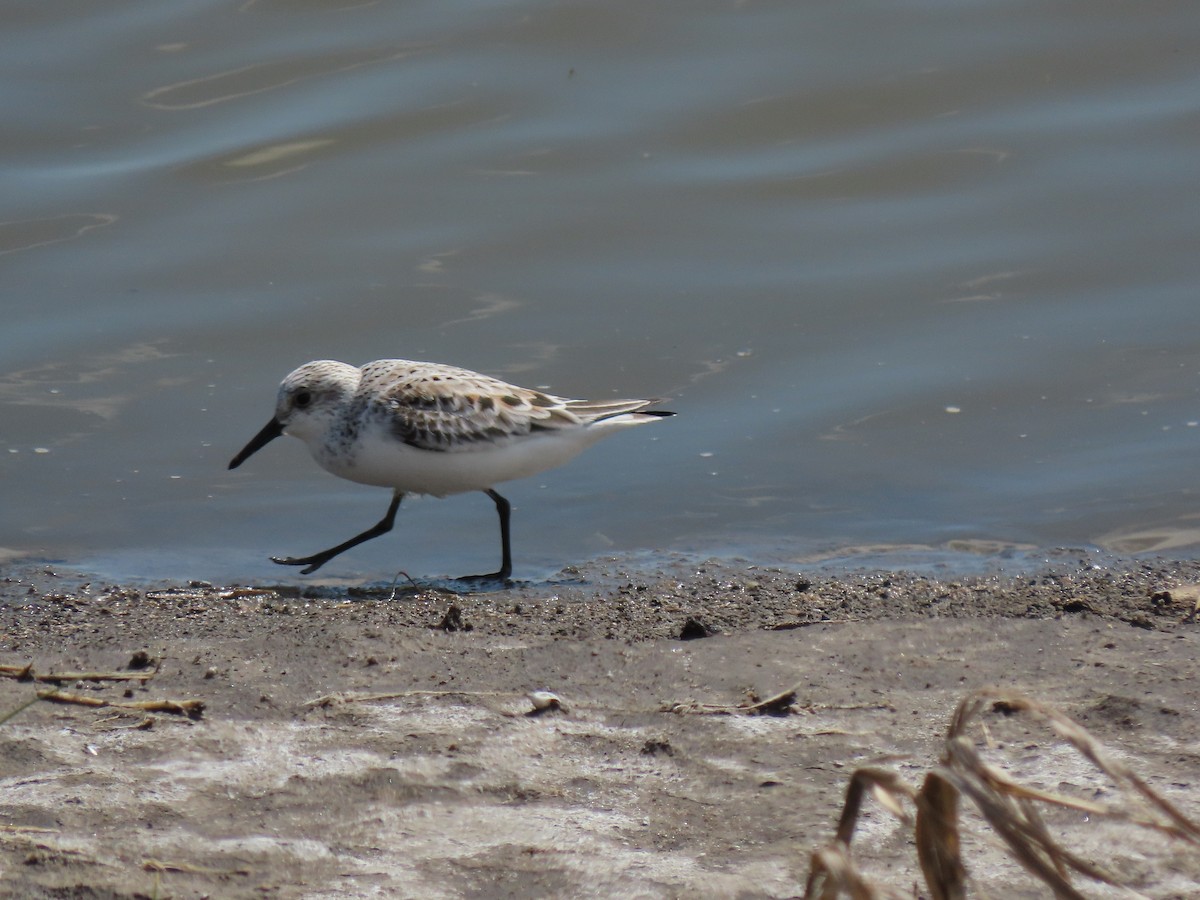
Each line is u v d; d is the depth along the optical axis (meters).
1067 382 14.66
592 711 8.51
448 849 7.03
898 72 19.38
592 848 7.02
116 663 9.28
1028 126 18.39
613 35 20.12
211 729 8.22
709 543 12.56
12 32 20.11
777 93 19.14
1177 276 16.05
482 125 18.78
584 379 14.95
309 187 17.88
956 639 9.52
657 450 14.15
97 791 7.51
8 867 6.76
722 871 6.78
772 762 7.82
